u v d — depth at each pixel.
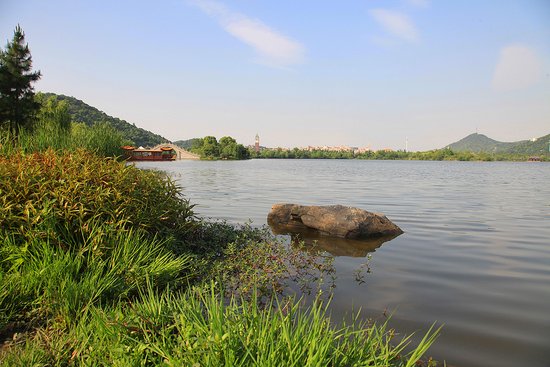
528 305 5.70
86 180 6.68
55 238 5.79
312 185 28.81
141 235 6.86
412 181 35.28
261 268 7.37
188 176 38.19
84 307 4.61
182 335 3.33
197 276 6.63
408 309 5.52
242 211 15.02
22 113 38.72
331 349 3.36
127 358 3.23
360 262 8.16
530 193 24.20
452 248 9.41
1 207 5.91
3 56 38.94
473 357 4.19
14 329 4.46
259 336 3.17
